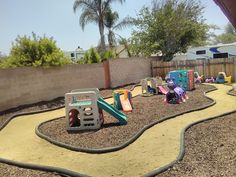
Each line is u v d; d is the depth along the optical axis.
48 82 14.43
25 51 13.92
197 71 21.70
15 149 6.95
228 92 14.34
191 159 5.22
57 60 14.42
